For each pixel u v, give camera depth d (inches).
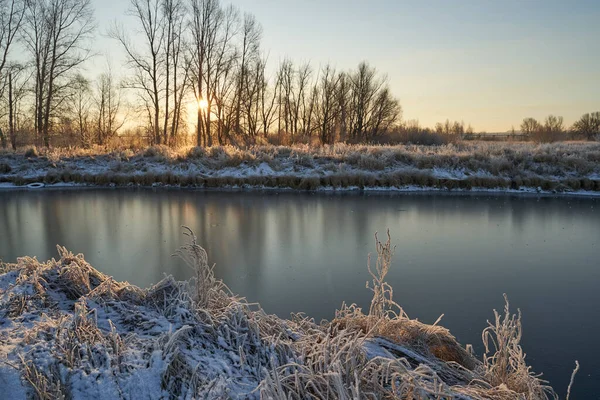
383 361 120.2
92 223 499.2
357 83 1875.0
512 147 1097.4
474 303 266.8
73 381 103.8
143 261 346.6
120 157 948.0
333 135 1707.7
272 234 448.1
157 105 1170.6
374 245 405.4
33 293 143.9
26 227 475.8
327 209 601.0
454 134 1752.0
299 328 168.9
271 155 922.7
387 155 917.2
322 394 111.4
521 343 214.2
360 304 261.4
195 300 160.4
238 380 116.3
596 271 330.0
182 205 630.5
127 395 102.8
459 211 588.7
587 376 183.2
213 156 943.0
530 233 460.8
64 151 989.2
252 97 1451.8
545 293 283.6
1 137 1166.3
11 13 1081.4
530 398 123.1
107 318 139.7
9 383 99.0
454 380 139.3
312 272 323.6
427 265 344.8
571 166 844.6
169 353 114.5
